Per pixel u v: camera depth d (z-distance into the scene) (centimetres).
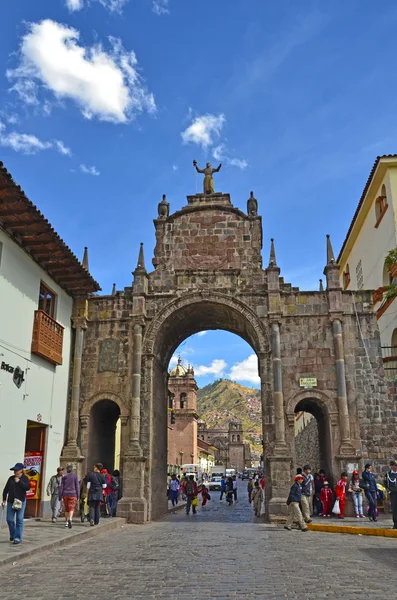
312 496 2269
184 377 8025
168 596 838
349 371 2389
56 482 1962
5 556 1179
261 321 2503
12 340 1880
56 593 868
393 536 1603
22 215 1792
